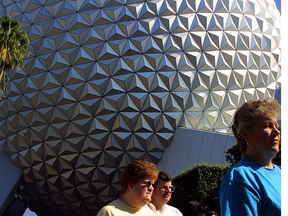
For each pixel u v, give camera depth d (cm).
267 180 233
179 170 1853
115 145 1908
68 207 2270
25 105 2006
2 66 1335
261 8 2297
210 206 1312
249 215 213
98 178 1986
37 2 2031
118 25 1905
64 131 1956
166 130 1938
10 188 2056
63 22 1944
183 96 1928
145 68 1881
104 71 1892
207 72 1972
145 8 1917
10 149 2152
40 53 1964
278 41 2366
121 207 319
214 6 2031
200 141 1823
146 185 324
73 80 1906
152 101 1894
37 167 2091
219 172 1365
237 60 2048
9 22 1315
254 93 2139
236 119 285
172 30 1927
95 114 1903
